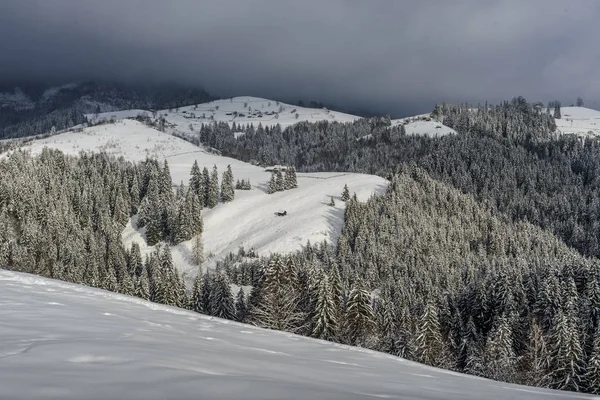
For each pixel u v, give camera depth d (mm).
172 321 12969
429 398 6762
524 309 55844
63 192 112375
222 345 9812
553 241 108438
